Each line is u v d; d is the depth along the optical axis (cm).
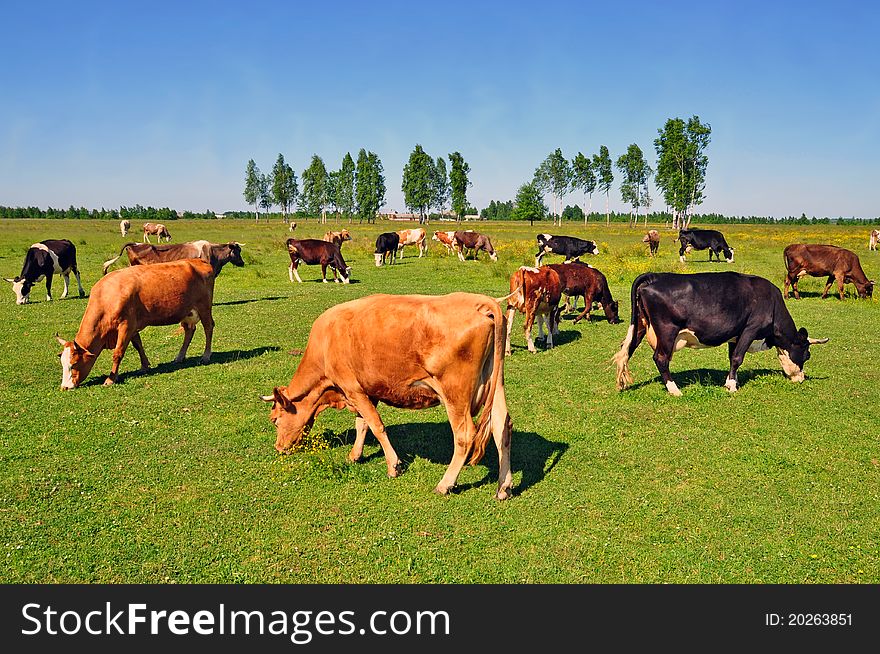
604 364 1224
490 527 608
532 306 1315
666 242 5097
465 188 10175
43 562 548
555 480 705
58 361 1195
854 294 2152
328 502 654
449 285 2288
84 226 7350
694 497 666
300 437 760
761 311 994
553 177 11175
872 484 694
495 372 645
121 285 1064
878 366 1180
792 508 643
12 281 1867
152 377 1103
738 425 866
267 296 2033
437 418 909
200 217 17275
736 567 550
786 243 4506
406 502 655
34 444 786
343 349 682
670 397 988
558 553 568
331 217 16600
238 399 979
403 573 543
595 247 3250
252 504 648
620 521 619
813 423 870
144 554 561
